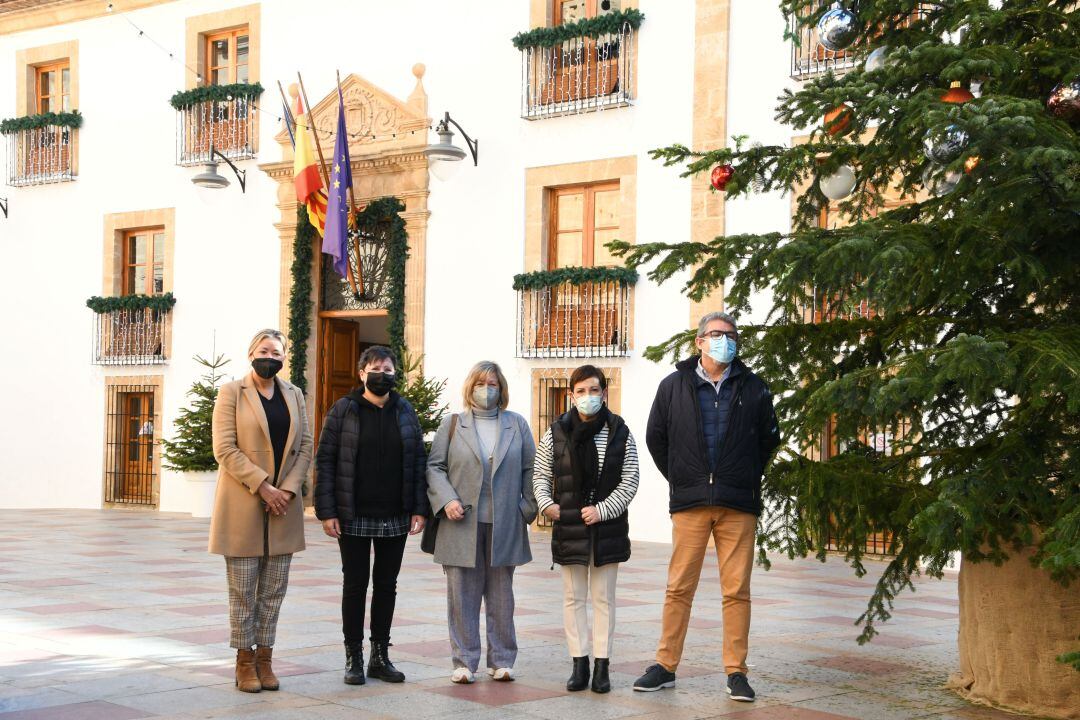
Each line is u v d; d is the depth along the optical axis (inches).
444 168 615.2
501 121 654.5
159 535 579.8
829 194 251.0
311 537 596.1
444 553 241.1
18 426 824.9
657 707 220.5
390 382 242.5
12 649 266.4
